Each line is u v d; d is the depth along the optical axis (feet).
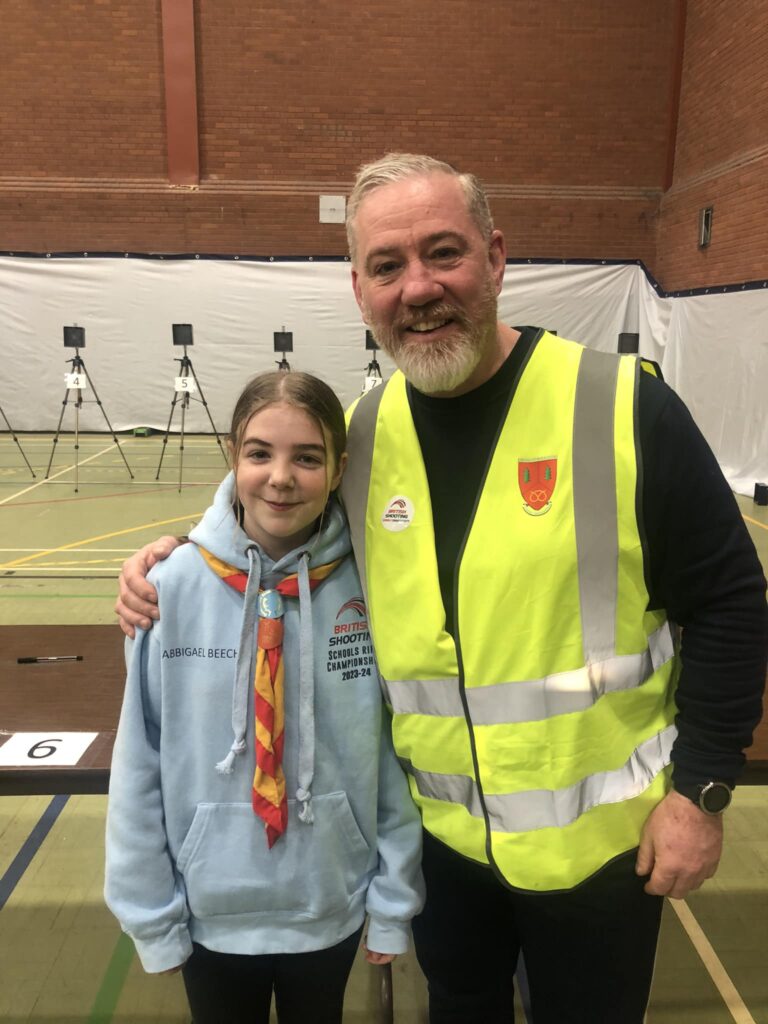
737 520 3.23
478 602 3.29
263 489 3.28
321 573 3.48
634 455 3.19
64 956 5.99
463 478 3.47
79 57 27.55
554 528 3.24
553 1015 3.61
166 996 5.63
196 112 28.17
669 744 3.48
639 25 27.71
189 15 27.07
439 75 27.96
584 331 30.27
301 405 3.29
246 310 29.63
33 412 30.40
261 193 28.94
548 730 3.24
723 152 25.26
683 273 27.94
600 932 3.40
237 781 3.39
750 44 23.30
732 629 3.17
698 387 25.25
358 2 27.17
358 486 3.66
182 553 3.49
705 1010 5.53
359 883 3.63
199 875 3.42
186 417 30.58
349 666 3.53
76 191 28.81
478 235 3.35
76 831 7.56
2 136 28.37
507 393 3.44
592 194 29.32
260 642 3.38
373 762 3.55
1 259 28.86
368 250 3.37
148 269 29.17
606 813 3.28
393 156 3.47
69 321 29.48
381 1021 5.37
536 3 27.37
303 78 27.91
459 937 3.90
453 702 3.35
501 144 28.73
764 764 4.31
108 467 24.17
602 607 3.26
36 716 4.86
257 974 3.69
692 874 3.19
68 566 14.47
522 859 3.25
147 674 3.41
